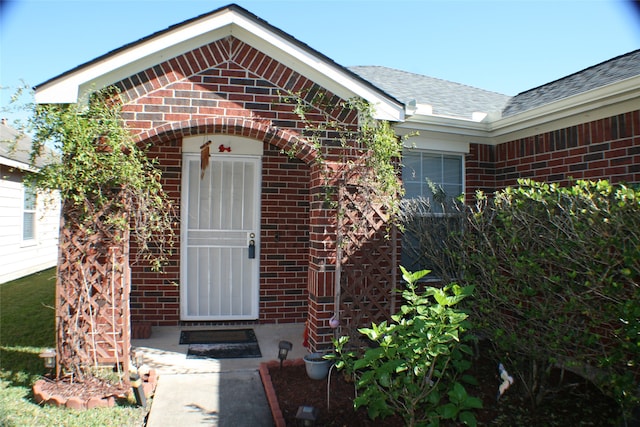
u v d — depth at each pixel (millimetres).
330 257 5312
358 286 5395
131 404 4242
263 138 5336
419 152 6516
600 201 3447
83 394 4281
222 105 5074
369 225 5426
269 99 5199
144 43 4734
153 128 4922
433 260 5355
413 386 3576
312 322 5457
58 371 4527
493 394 4527
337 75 5191
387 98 5363
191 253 7020
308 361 4766
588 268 3484
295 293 7266
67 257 4504
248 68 5148
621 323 3600
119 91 4699
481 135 6504
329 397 4375
